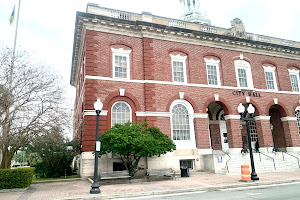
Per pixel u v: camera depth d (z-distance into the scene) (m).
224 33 23.80
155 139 15.09
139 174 17.45
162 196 10.09
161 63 20.30
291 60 26.44
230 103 21.92
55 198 9.88
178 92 20.25
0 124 12.45
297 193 9.63
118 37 19.70
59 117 14.15
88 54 18.28
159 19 21.58
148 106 18.81
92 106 17.34
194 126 20.23
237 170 17.36
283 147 25.34
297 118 25.06
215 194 10.12
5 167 13.80
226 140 24.61
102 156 16.78
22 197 10.40
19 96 13.32
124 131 14.60
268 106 23.53
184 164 19.20
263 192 10.16
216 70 22.53
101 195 10.17
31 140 13.84
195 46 22.14
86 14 18.53
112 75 18.78
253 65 24.16
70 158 19.38
